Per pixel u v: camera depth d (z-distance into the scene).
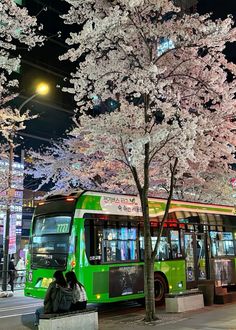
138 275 13.08
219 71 15.16
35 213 13.12
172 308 11.84
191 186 21.02
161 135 10.54
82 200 12.15
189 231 15.38
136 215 13.57
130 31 11.98
